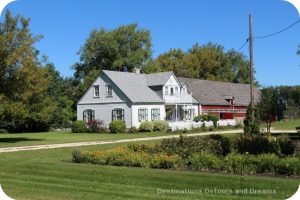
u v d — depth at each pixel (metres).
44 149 24.41
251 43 28.27
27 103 35.09
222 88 65.94
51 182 13.71
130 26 75.25
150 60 77.81
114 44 73.06
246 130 26.33
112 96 50.03
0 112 33.72
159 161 15.54
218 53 92.81
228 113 63.56
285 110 36.47
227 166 14.30
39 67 35.19
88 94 52.19
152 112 50.94
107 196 11.56
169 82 53.84
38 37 34.53
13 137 38.75
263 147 16.89
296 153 16.31
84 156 17.47
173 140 17.75
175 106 55.16
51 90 60.88
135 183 13.23
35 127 55.81
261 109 32.75
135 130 45.62
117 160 16.50
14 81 33.25
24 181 13.93
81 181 13.78
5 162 18.64
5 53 33.00
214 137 18.34
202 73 90.69
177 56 93.38
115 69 75.25
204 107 58.84
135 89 50.84
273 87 33.94
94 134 43.41
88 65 75.00
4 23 33.75
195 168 14.90
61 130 58.06
